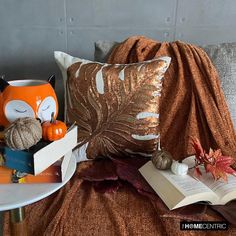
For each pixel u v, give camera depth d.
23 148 0.70
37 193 0.72
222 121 1.08
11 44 1.48
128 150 1.03
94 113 1.01
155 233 0.77
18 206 0.68
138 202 0.85
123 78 1.00
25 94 0.77
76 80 1.02
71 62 1.06
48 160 0.74
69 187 0.90
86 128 1.02
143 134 1.01
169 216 0.78
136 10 1.45
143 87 1.01
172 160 0.91
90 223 0.79
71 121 1.04
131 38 1.19
